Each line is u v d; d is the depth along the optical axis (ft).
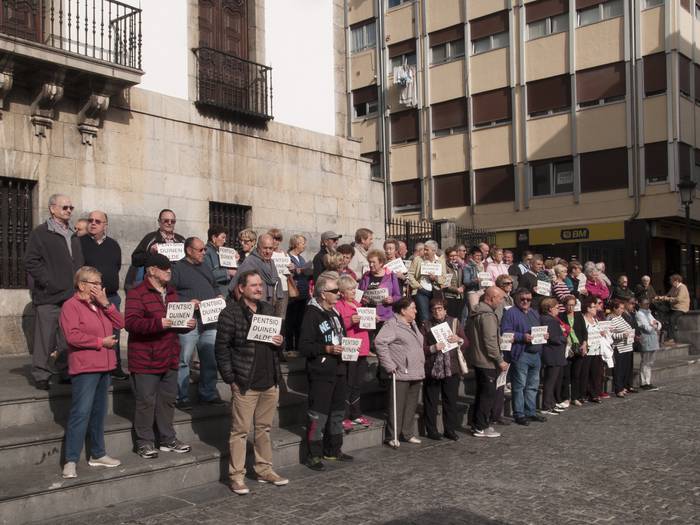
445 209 95.61
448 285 35.19
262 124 42.65
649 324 41.16
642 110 77.51
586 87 82.07
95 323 19.04
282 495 20.06
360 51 106.73
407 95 98.37
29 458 19.43
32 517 17.29
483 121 91.71
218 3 41.57
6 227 31.01
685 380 45.85
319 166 46.21
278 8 44.78
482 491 20.52
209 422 23.30
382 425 26.91
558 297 36.11
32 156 31.58
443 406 27.84
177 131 37.86
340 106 48.73
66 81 31.94
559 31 84.53
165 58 37.78
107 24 34.76
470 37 92.73
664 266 82.07
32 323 31.48
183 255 25.36
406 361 26.50
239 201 40.93
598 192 81.05
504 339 29.45
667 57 75.77
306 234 44.96
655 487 20.97
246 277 20.57
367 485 21.13
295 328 33.19
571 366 35.58
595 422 31.14
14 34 32.35
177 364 21.26
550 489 20.74
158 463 19.92
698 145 79.66
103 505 18.66
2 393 21.34
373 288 29.73
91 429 19.42
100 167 34.14
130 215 35.32
